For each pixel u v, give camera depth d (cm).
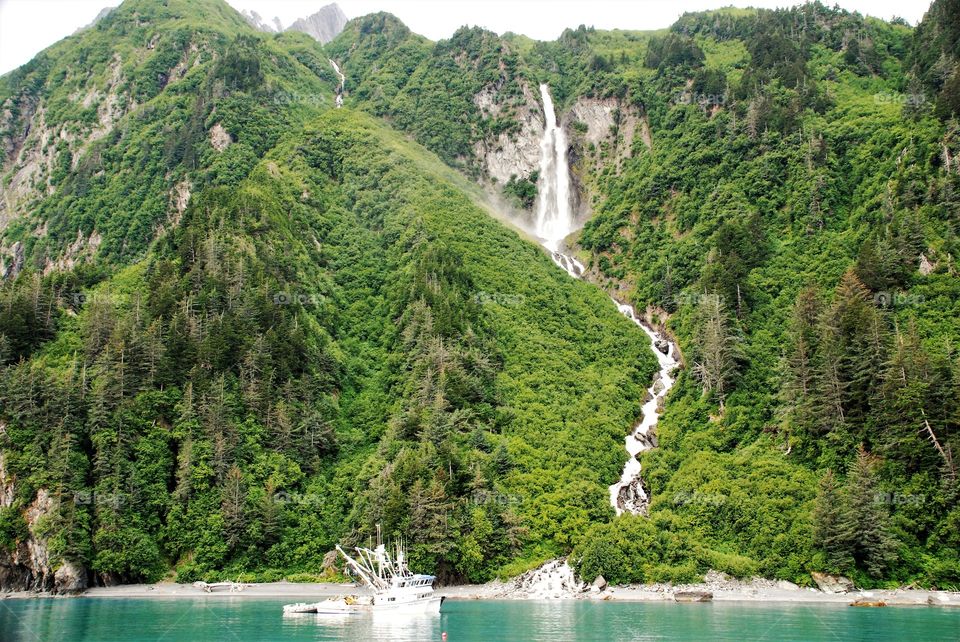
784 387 14825
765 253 18962
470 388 15350
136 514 13175
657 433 16262
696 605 11106
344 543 13212
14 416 13462
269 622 10262
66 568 12475
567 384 16875
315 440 14875
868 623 9581
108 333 15150
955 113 18075
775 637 8819
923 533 11962
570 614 10512
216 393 14425
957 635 8831
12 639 9138
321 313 17988
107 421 13588
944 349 14150
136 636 9325
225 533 13275
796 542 12156
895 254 16038
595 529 12838
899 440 12531
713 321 16650
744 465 13938
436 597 11125
